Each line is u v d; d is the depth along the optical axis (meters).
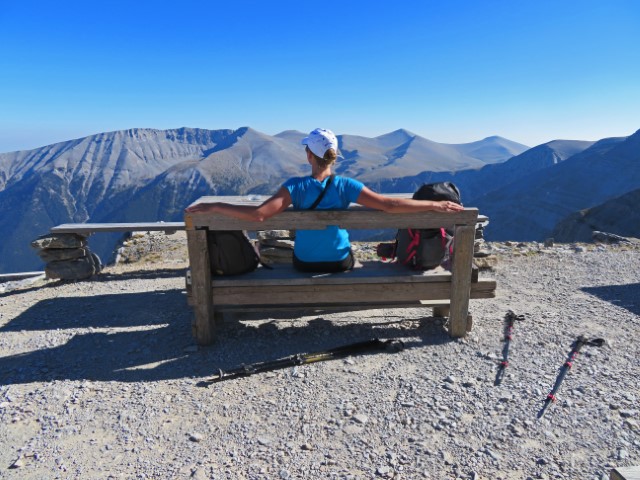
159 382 4.14
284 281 4.68
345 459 3.05
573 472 2.86
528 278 7.36
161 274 8.43
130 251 10.96
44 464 3.09
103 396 3.92
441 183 4.89
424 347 4.64
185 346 4.87
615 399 3.61
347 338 4.91
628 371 4.06
